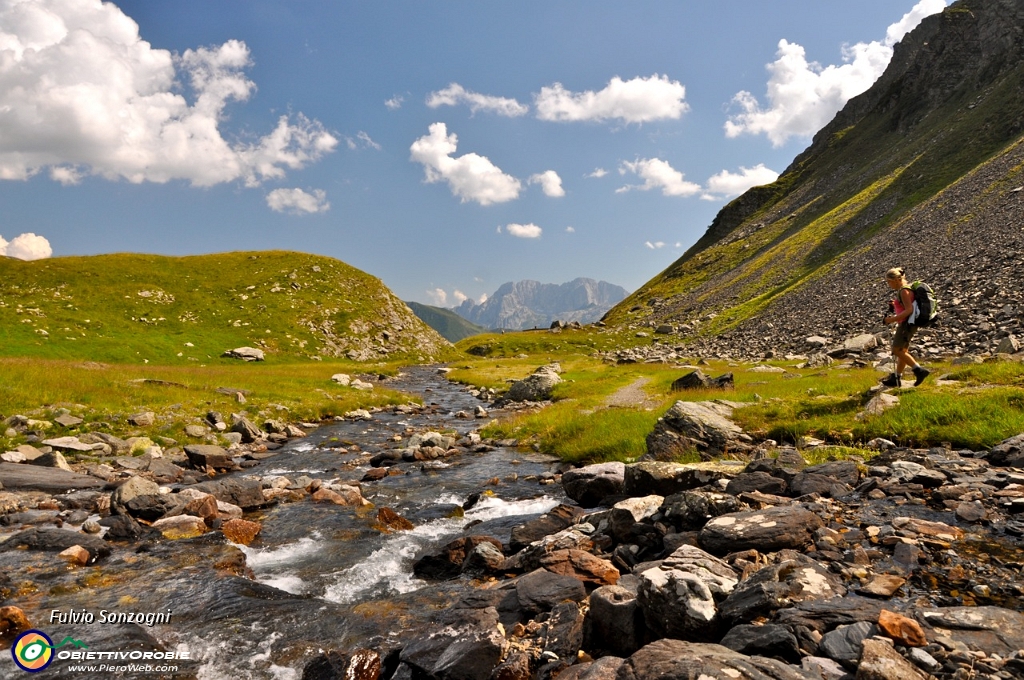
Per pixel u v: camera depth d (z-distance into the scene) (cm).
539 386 4034
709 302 11800
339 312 9662
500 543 1018
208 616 753
